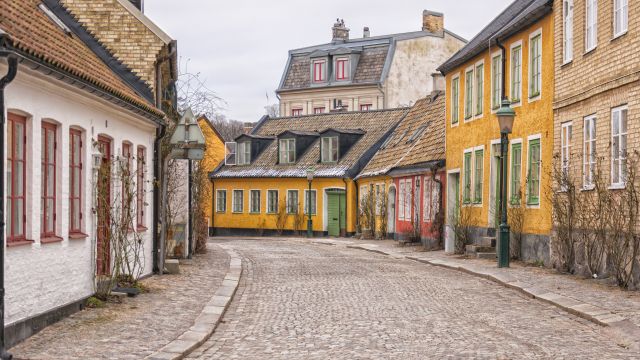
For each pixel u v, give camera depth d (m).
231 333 12.29
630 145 16.72
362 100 62.56
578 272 19.19
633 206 16.22
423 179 34.03
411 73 62.66
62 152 12.46
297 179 51.44
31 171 11.17
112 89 14.02
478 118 27.61
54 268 12.02
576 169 19.70
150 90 19.77
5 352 9.43
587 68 19.23
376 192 43.75
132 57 19.86
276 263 25.27
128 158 16.48
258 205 53.72
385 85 61.56
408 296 16.47
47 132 12.09
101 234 15.04
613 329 12.06
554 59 21.56
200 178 27.64
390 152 43.44
